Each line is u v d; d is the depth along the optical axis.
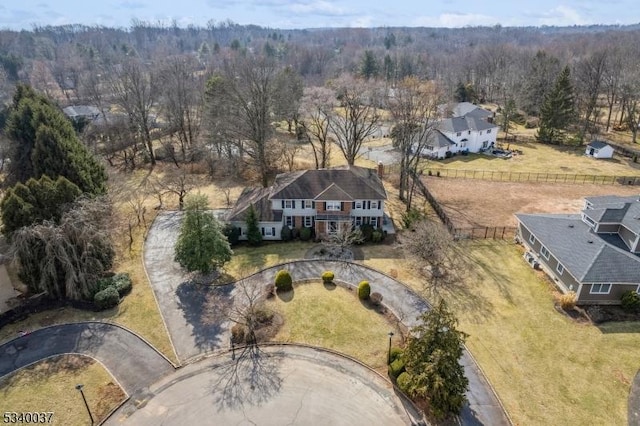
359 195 42.78
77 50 174.12
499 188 57.94
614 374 26.34
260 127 53.62
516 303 32.91
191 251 34.56
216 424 23.22
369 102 67.69
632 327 30.14
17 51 176.00
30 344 28.84
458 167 66.44
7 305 31.78
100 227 35.09
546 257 36.81
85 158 44.56
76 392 25.17
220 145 61.00
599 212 37.03
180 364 27.23
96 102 84.94
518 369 26.77
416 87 63.38
